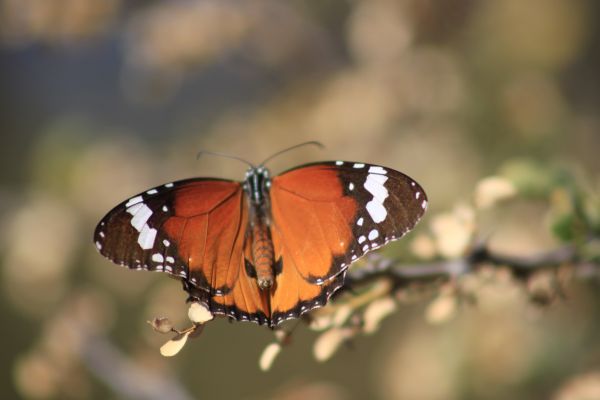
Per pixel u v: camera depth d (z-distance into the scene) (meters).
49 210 1.10
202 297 0.90
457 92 1.06
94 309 1.01
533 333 1.02
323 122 1.06
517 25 1.07
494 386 1.03
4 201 1.11
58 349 1.00
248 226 0.90
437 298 0.91
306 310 0.89
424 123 1.07
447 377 1.03
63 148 1.14
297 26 1.10
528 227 1.02
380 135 1.06
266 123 1.09
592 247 0.92
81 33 1.06
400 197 0.90
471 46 1.07
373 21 1.06
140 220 0.90
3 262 1.09
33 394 0.99
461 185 1.05
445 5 1.05
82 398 1.00
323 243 0.90
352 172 0.91
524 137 1.06
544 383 1.02
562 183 0.93
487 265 0.91
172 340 0.88
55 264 1.07
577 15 1.08
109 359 1.00
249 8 1.06
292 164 1.07
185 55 1.05
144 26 1.06
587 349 1.02
